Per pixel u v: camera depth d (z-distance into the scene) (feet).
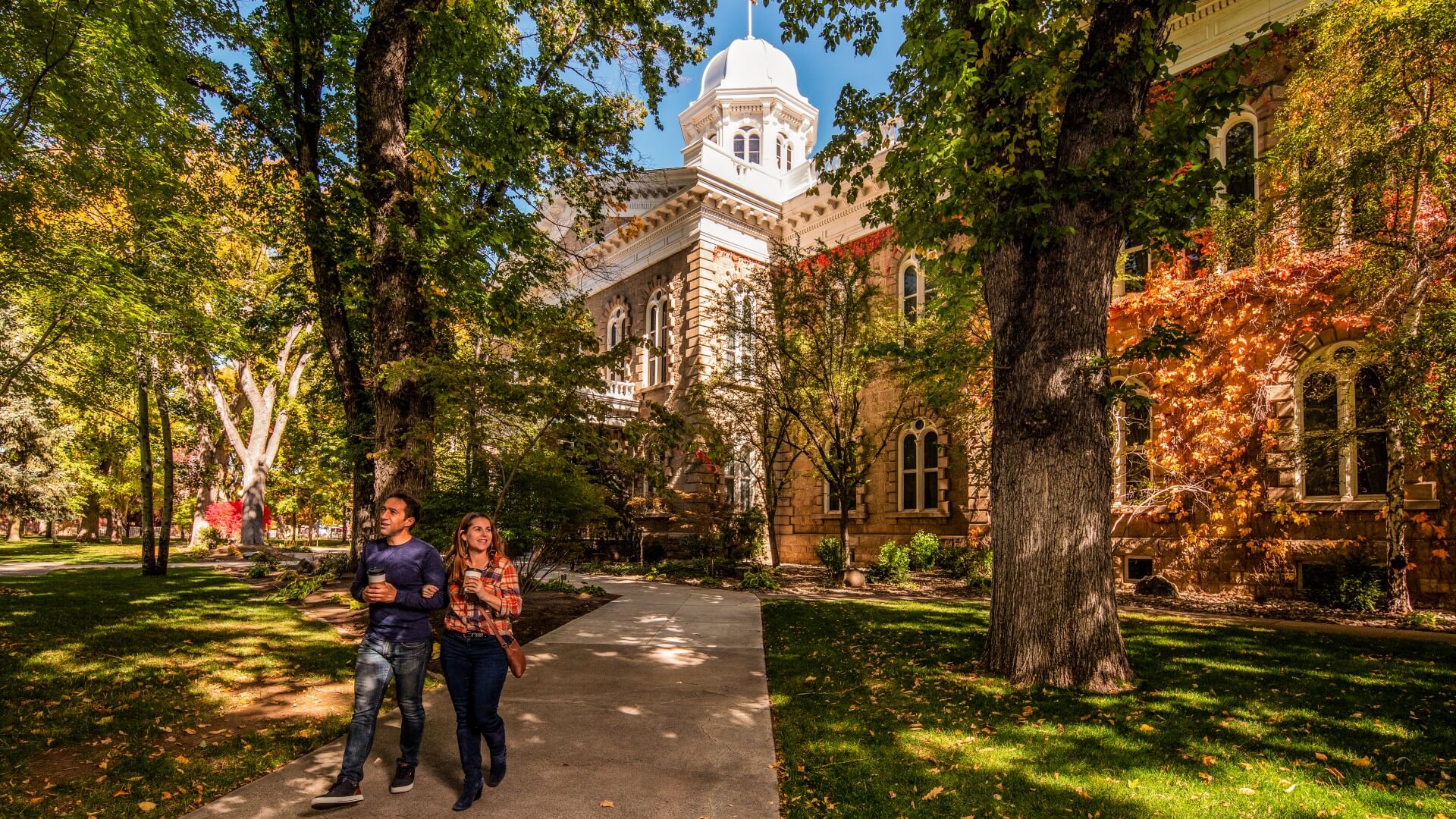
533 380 28.91
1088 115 22.25
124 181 28.81
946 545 65.72
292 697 20.40
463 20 37.32
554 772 14.67
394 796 13.35
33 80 23.80
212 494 106.42
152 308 31.27
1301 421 45.70
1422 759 15.60
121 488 111.45
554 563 48.29
